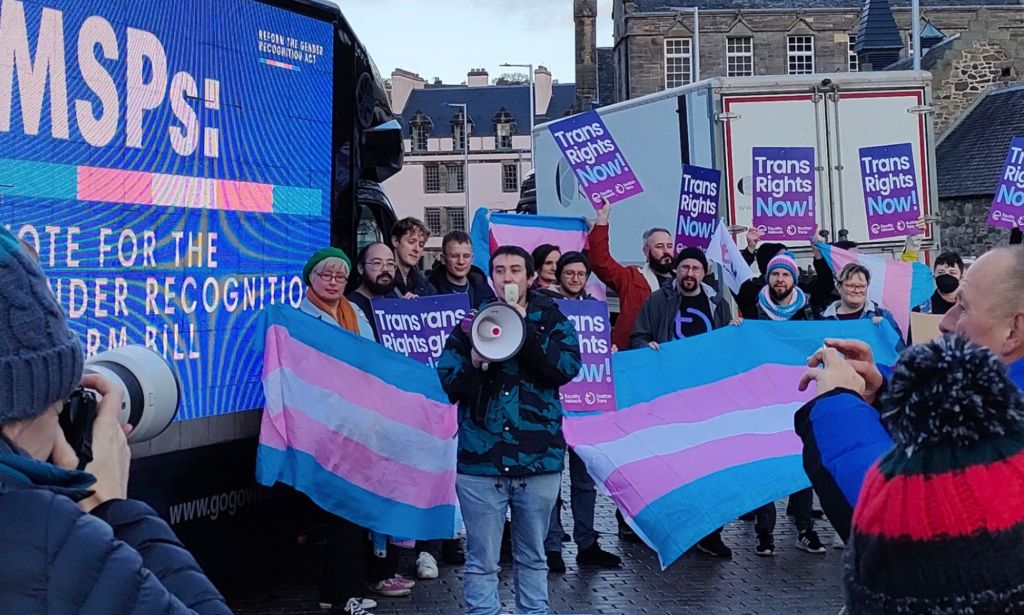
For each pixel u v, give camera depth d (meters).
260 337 6.81
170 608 2.04
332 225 7.43
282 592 7.78
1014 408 2.37
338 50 7.39
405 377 7.41
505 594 7.97
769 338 9.40
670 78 53.53
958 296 3.17
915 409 2.39
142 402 3.08
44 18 5.29
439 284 9.56
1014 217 13.71
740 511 8.12
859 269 9.89
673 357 9.12
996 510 2.31
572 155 11.34
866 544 2.46
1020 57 36.09
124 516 2.31
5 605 1.97
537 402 6.11
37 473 2.08
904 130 15.05
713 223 12.44
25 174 5.21
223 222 6.43
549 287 9.70
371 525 7.28
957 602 2.32
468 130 95.25
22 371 2.03
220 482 6.65
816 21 53.62
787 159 13.38
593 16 69.50
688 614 7.46
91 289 5.56
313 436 7.00
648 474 8.20
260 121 6.70
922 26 52.03
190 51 6.15
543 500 6.14
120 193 5.72
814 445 2.92
